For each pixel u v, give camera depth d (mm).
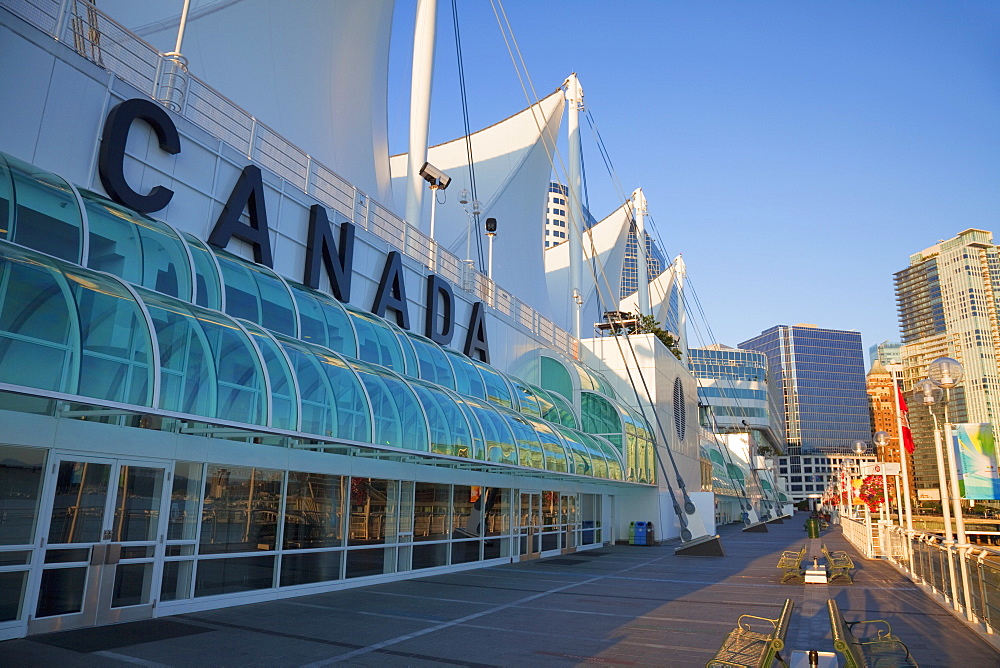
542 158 50938
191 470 10781
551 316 58625
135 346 8391
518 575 17266
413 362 17875
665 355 36844
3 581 8156
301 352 12023
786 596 14031
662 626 10492
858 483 37500
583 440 24922
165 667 7328
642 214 66125
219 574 11078
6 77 9844
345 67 31312
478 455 15953
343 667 7676
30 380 7238
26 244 9273
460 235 44688
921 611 12258
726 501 66500
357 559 14258
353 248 17453
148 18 22625
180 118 12750
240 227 13797
